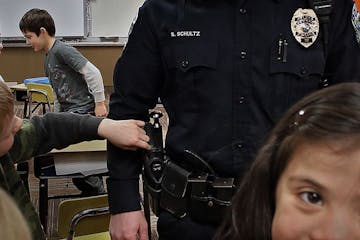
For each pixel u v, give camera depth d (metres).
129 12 7.88
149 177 1.30
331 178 0.58
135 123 1.31
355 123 0.60
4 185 1.14
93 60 7.88
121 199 1.32
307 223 0.58
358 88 0.67
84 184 3.00
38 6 7.64
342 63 1.25
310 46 1.20
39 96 4.72
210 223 1.22
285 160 0.65
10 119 1.11
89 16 7.82
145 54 1.28
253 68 1.19
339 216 0.57
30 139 1.32
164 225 1.29
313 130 0.62
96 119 1.37
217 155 1.20
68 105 3.37
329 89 0.68
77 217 1.90
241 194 0.77
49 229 2.93
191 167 1.23
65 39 7.83
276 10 1.20
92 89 3.30
